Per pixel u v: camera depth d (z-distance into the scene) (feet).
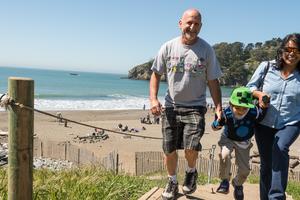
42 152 86.17
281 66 16.15
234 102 16.93
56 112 189.47
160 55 16.93
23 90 10.87
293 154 103.91
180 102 16.84
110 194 17.99
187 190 17.48
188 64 16.30
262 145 17.07
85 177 19.19
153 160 74.79
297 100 16.05
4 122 137.49
